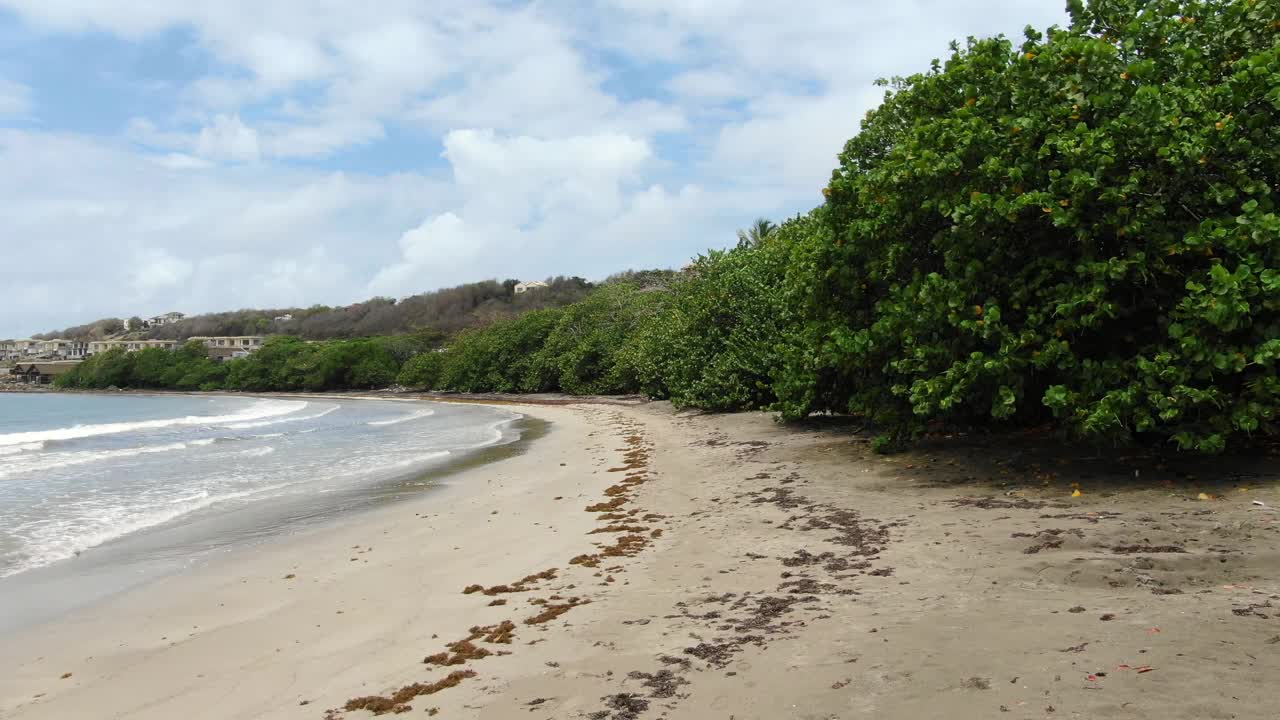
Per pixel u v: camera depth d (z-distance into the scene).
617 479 13.77
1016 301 9.35
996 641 4.52
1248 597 4.83
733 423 21.08
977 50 10.81
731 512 9.70
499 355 65.00
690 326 26.09
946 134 9.81
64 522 12.02
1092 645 4.29
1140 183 8.45
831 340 12.65
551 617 6.13
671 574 7.08
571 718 4.22
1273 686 3.56
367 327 141.38
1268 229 7.46
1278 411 7.77
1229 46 9.26
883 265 11.51
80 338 194.00
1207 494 7.57
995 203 8.97
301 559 9.18
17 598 7.96
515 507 11.70
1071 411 8.85
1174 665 3.90
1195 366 8.20
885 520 8.23
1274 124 8.25
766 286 23.22
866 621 5.18
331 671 5.44
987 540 6.89
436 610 6.68
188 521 12.02
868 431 15.48
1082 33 10.61
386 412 49.44
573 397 51.53
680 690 4.43
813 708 3.97
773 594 6.11
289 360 100.69
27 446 26.69
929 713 3.74
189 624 6.91
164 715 4.92
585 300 59.50
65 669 5.95
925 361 10.07
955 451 11.75
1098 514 7.33
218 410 59.47
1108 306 8.40
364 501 13.31
